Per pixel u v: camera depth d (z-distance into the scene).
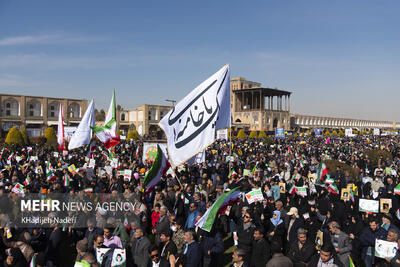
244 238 5.55
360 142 41.69
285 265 4.45
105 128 13.91
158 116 61.91
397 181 11.55
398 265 4.57
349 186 7.89
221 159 17.84
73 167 11.93
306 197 8.59
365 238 5.78
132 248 5.27
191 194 8.14
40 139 35.00
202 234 5.45
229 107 8.25
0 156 16.75
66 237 7.61
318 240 5.07
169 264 4.79
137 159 15.88
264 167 14.59
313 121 104.69
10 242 5.45
